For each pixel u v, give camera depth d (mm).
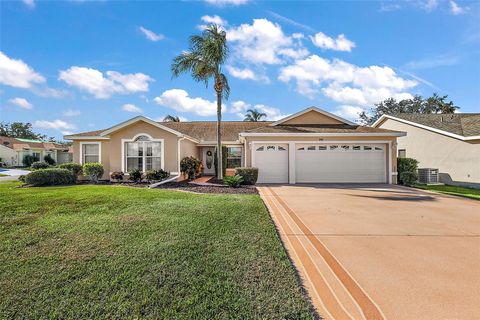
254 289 3502
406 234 6051
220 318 2914
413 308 3176
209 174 23609
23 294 3375
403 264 4418
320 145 16516
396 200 10500
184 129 25250
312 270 4199
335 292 3543
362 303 3285
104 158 18266
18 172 31078
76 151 18750
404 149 21812
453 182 17375
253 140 16484
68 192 10961
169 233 5652
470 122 18688
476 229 6449
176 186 14188
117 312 3021
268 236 5559
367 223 7016
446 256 4750
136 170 16031
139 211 7566
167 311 3027
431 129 18938
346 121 19188
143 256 4469
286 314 2990
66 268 4047
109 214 7211
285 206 9273
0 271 3965
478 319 2959
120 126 16547
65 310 3066
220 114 17438
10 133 65688
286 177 16453
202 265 4156
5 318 2947
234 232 5793
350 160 16516
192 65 16875
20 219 6625
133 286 3545
